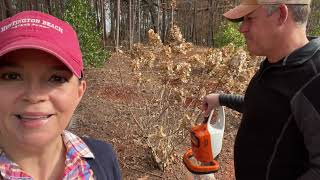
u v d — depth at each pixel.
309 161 1.66
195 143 2.33
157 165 4.05
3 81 0.91
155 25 19.41
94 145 1.22
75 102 1.06
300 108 1.66
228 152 4.55
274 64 1.84
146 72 4.32
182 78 3.46
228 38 12.15
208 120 2.39
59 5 10.71
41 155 1.03
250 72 3.42
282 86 1.76
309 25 16.36
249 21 1.97
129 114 5.19
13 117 0.93
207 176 2.29
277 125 1.80
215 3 20.97
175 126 3.97
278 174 1.87
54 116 0.96
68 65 0.93
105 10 15.74
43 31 0.93
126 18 16.86
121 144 4.54
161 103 4.11
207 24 22.00
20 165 1.01
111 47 12.22
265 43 1.90
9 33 0.92
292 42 1.84
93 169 1.14
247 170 2.04
